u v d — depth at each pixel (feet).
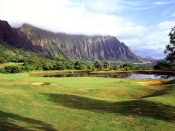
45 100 106.11
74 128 72.13
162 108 88.43
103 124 75.97
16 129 68.74
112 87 145.07
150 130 70.90
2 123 72.08
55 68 563.48
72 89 141.90
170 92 117.19
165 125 74.08
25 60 649.61
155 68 522.47
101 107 97.04
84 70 557.33
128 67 570.87
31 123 75.20
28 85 144.87
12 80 186.19
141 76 425.69
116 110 91.20
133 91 134.82
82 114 86.99
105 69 575.79
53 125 74.54
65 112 89.35
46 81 193.98
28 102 101.45
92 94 130.82
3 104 95.50
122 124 76.13
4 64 575.38
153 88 139.33
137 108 90.84
